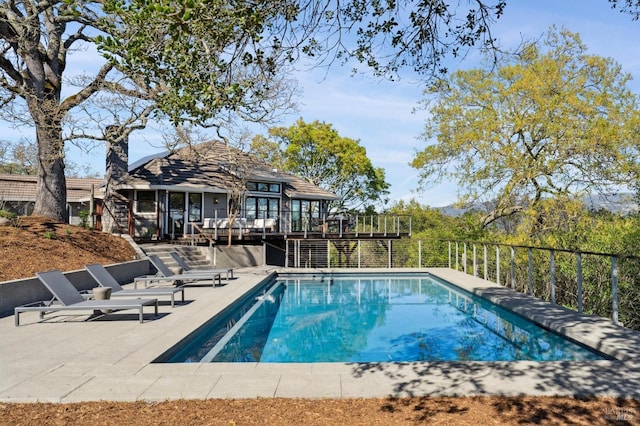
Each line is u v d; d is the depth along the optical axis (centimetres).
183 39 450
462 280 1405
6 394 442
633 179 1845
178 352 679
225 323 979
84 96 1616
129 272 1392
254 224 2431
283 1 460
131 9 390
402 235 2564
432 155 2186
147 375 502
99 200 2041
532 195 2091
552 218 1917
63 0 454
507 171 2062
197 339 780
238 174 2355
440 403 415
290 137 3922
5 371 517
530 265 1084
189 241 2061
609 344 627
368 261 2083
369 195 4228
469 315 1088
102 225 2203
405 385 461
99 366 536
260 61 513
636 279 1001
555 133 1930
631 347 611
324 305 1228
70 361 559
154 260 1252
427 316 1075
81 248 1371
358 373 503
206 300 1059
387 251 2038
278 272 1764
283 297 1359
